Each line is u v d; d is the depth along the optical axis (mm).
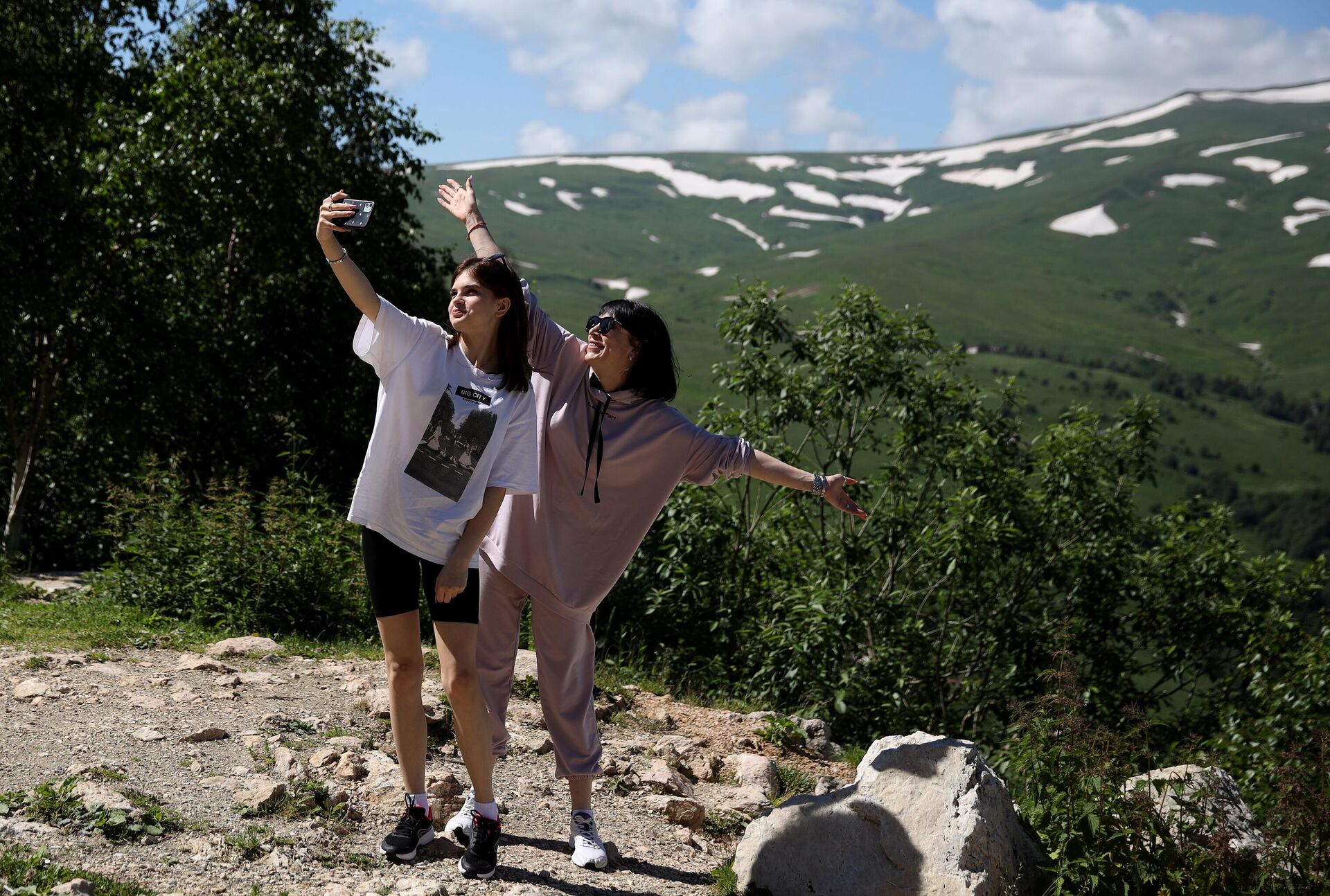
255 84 16438
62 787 3270
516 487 3248
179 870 2973
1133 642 12688
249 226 16609
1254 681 11406
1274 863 3605
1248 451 133250
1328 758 4082
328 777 3877
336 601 7809
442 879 3205
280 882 3012
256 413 18109
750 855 3541
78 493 18078
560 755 3570
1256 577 12859
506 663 3600
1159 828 3564
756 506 11039
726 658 9219
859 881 3408
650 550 9977
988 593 11570
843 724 8695
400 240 20234
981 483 11477
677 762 5012
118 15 16828
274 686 5281
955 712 11094
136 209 15609
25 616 6902
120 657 5730
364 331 3145
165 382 16109
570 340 3568
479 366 3275
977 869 3332
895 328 11914
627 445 3459
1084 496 11758
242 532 7961
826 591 9211
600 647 8820
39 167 15117
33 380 15953
